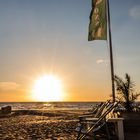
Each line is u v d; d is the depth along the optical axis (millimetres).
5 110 34625
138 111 11906
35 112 35438
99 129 8305
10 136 11477
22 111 36875
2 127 15570
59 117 26297
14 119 23328
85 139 8422
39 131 13234
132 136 8492
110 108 7719
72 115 30016
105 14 10414
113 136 8008
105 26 10320
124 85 12555
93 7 10906
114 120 7656
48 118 24797
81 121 8359
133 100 12445
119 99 12516
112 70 10945
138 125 9414
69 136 11039
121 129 7684
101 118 7742
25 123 18531
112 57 10992
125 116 10094
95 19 10695
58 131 13062
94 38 10617
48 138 10648
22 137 11117
